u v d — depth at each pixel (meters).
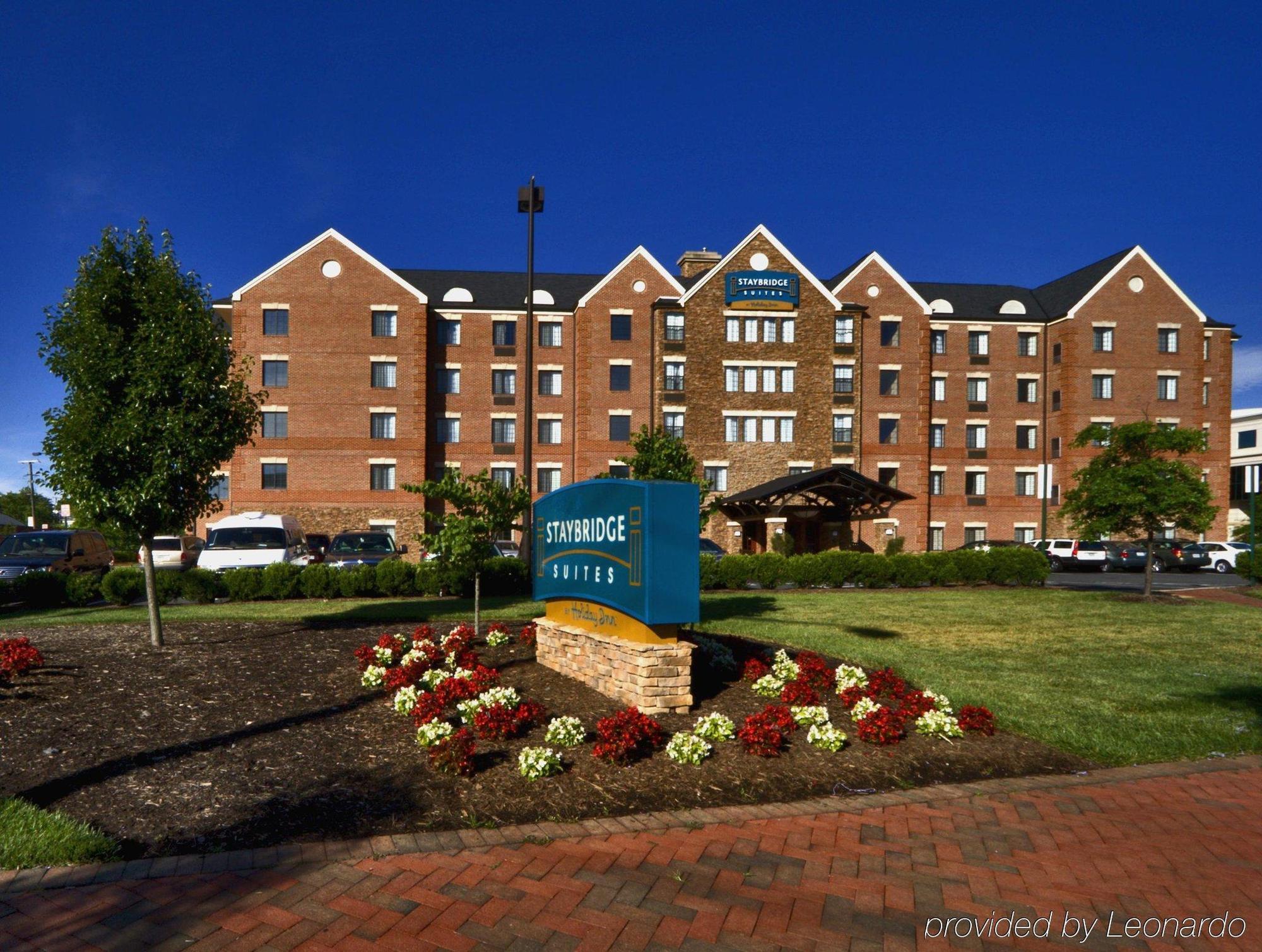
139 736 6.58
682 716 7.65
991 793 6.18
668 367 41.78
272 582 17.55
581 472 41.41
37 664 8.35
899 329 43.69
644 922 4.08
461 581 17.62
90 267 10.20
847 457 42.28
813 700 8.11
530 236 17.81
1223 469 45.25
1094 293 44.34
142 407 9.89
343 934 3.88
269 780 5.79
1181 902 4.44
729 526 41.22
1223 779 6.62
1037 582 24.73
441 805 5.46
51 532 22.28
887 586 23.48
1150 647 12.77
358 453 40.09
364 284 40.38
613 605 8.26
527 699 7.98
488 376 42.59
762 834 5.26
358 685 8.37
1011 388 45.66
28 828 4.82
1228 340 45.66
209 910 4.07
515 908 4.18
